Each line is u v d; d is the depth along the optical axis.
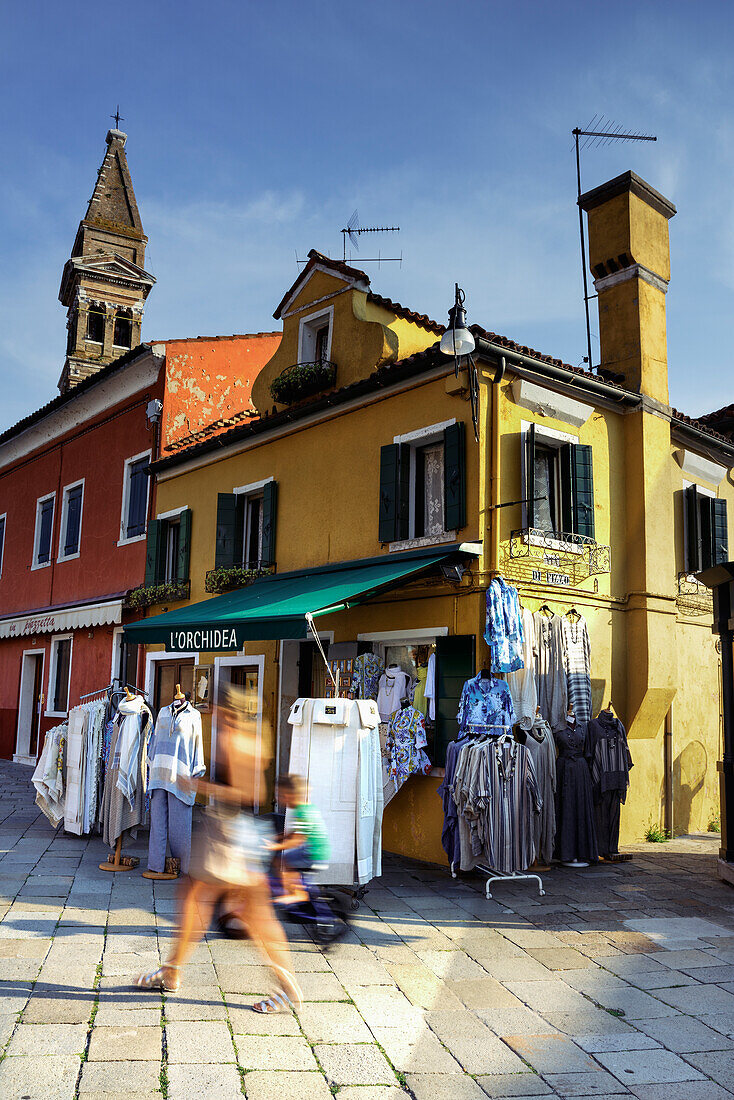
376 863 6.92
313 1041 4.21
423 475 10.21
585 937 6.16
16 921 6.09
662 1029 4.46
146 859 8.49
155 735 7.86
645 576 10.42
